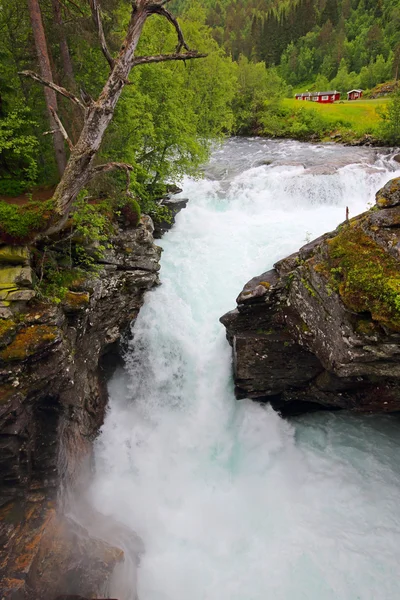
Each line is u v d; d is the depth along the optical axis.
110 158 14.48
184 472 11.86
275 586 8.93
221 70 28.72
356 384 10.32
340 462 11.55
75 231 10.18
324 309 9.64
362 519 10.11
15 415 8.07
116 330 12.91
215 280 14.91
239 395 12.30
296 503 10.63
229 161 31.12
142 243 13.27
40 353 8.28
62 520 8.71
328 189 20.89
